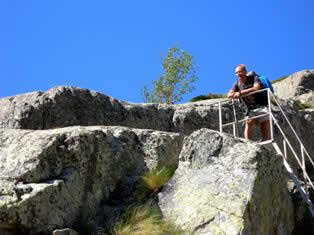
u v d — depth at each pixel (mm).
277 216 11188
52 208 9805
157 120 17078
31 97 14891
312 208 11797
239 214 9906
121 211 10828
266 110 13359
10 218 9391
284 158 12719
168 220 10430
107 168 11344
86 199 10562
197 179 10898
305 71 32344
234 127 13898
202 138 11523
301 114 21453
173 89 37500
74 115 15234
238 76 13617
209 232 9914
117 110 16234
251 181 10406
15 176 9852
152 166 12203
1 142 10664
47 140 10414
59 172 10312
